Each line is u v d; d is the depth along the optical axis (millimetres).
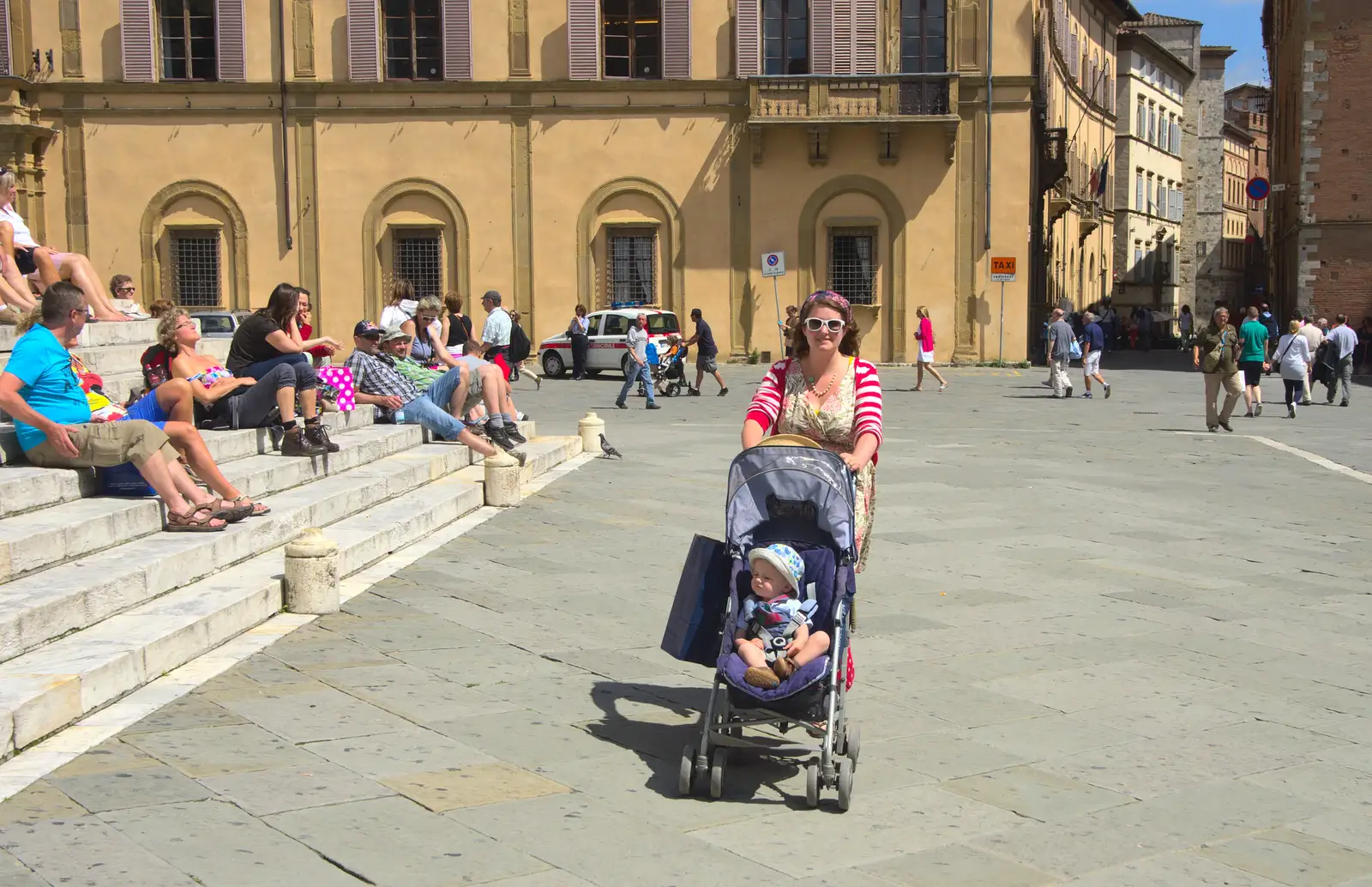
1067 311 47281
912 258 35719
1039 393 28344
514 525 11328
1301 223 38125
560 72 35656
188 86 35438
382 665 7062
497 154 35844
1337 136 37594
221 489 8852
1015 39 35125
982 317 35719
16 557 7047
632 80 35562
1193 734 6332
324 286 35938
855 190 35719
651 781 5570
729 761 5840
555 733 6109
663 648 5855
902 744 6098
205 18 35625
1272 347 38719
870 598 9023
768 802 5367
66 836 4703
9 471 8367
